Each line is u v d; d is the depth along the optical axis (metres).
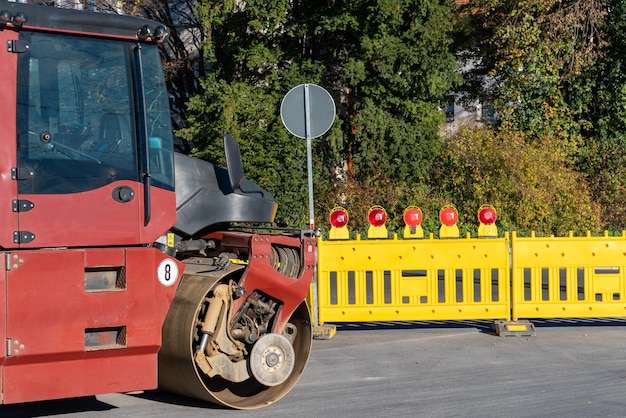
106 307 7.57
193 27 31.59
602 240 12.95
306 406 8.85
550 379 10.00
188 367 8.52
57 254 7.34
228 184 9.25
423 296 13.69
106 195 7.62
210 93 27.66
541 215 28.14
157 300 7.83
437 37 28.31
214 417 8.46
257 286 8.91
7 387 7.23
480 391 9.43
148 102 7.95
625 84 31.61
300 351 9.50
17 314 7.18
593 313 13.00
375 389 9.60
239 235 9.03
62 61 7.57
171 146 8.04
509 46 30.84
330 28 27.77
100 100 7.72
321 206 28.12
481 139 28.97
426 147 29.19
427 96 29.62
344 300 12.95
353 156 29.34
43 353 7.29
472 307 12.95
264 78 29.70
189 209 8.89
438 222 27.95
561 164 29.64
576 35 31.23
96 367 7.62
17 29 7.40
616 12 31.64
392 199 28.20
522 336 12.77
